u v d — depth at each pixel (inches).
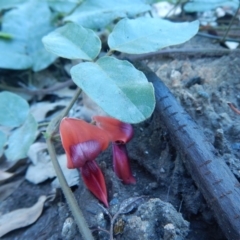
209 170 3.1
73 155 3.3
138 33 3.7
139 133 4.0
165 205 3.1
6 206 4.3
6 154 4.1
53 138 3.9
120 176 3.6
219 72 4.5
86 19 5.0
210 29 6.0
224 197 2.9
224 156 3.5
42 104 5.7
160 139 3.8
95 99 3.0
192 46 5.5
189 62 4.8
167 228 2.9
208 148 3.2
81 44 3.7
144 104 3.0
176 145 3.4
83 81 3.2
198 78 4.4
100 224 3.3
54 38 3.7
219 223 2.9
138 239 3.0
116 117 2.9
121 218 3.3
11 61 5.6
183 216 3.4
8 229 3.9
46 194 4.3
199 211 3.4
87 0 5.2
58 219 3.8
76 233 3.4
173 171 3.6
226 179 3.0
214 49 4.9
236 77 4.3
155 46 3.6
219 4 5.4
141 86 3.0
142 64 4.1
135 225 3.1
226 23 6.6
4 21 6.0
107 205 3.4
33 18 6.0
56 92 5.8
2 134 4.2
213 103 4.1
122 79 3.2
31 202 4.2
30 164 4.7
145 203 3.2
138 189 3.6
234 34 5.9
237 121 3.8
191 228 3.4
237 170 3.3
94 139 3.3
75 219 3.2
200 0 4.9
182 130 3.4
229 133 3.7
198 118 3.9
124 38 3.7
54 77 6.3
